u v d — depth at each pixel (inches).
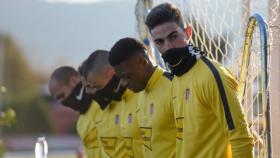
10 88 4758.9
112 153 606.9
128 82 505.4
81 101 668.7
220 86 433.4
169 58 457.7
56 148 3816.4
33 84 4736.7
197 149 448.8
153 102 501.4
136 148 558.9
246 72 491.2
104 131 613.3
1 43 4948.3
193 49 455.2
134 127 557.9
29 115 4271.7
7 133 4170.8
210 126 445.1
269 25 484.4
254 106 500.4
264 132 461.4
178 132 467.2
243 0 517.7
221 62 528.4
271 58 499.5
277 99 503.5
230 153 444.5
